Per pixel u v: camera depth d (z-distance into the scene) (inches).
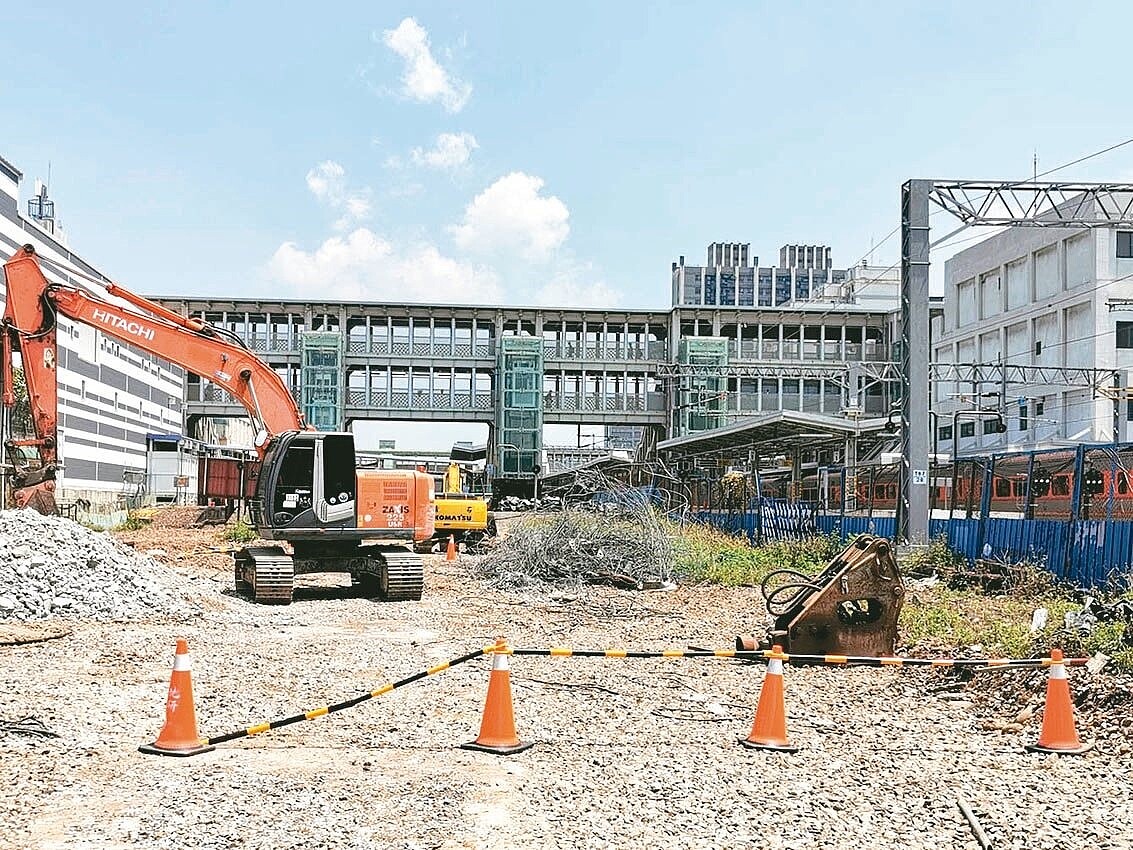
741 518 1524.4
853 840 286.5
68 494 2437.3
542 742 386.3
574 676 519.8
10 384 924.0
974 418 2829.7
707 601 881.5
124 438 2950.3
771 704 382.3
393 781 333.4
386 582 863.1
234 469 1417.3
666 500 1692.9
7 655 550.6
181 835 281.3
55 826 287.7
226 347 964.6
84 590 689.0
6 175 2122.3
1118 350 2374.5
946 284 3112.7
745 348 3351.4
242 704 444.8
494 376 3240.7
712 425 3090.6
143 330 952.3
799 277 6678.2
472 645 628.1
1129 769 353.4
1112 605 566.3
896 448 1626.5
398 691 476.1
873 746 386.9
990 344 2861.7
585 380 3284.9
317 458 855.7
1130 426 2356.1
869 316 3339.1
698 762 361.4
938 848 281.7
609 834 288.5
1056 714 378.0
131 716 418.0
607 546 1006.4
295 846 275.1
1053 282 2576.3
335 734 394.6
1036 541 878.4
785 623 562.6
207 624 689.0
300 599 880.9
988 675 489.7
